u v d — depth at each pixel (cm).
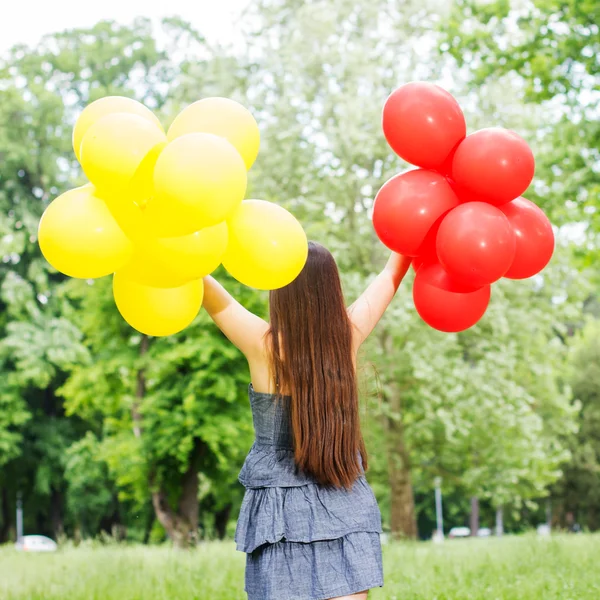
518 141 301
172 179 225
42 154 2591
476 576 686
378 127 1614
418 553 983
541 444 1733
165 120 1627
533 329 1675
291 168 1666
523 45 1207
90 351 2430
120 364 1502
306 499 251
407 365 1617
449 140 306
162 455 1463
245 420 1480
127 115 247
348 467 255
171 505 1570
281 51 1667
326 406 258
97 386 1595
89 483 2638
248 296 1444
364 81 1662
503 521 3916
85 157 241
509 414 1583
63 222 243
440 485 1944
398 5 1705
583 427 3203
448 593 598
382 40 1700
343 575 246
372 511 257
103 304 1525
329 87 1673
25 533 3475
